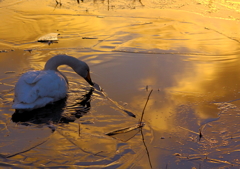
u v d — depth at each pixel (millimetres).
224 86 5793
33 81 4805
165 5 11547
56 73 5324
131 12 10641
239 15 10398
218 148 3977
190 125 4520
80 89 5664
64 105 5039
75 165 3562
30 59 6945
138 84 5855
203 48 7734
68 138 4105
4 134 4172
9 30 8711
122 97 5359
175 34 8695
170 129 4402
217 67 6684
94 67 6613
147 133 4281
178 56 7270
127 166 3576
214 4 11703
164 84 5871
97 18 9953
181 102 5199
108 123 4523
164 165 3621
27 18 9750
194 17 10195
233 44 8000
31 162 3590
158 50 7578
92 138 4121
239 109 4973
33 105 4691
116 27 9172
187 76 6238
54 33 8562
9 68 6434
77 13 10391
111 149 3885
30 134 4191
